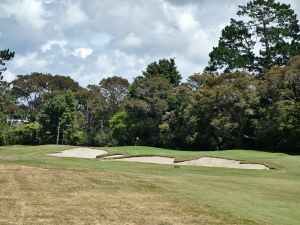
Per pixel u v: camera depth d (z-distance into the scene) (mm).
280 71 60375
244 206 15469
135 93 80500
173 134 73438
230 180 24734
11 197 14961
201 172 30188
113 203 14711
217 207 14781
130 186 18812
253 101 62875
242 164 36594
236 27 85688
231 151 52375
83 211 13188
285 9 83312
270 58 81188
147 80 79375
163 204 14852
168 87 79688
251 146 65062
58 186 17922
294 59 61781
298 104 57219
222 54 84562
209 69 86250
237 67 83188
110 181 20031
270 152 54938
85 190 17234
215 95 64375
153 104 78438
